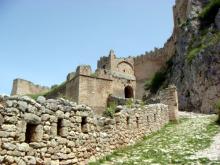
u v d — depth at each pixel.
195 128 21.28
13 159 8.54
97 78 42.47
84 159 12.18
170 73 56.91
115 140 15.41
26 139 9.56
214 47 40.12
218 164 11.43
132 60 72.81
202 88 40.16
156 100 29.36
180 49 52.03
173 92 27.56
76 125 12.13
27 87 64.94
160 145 16.67
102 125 15.05
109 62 66.81
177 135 19.47
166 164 12.16
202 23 51.03
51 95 49.50
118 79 56.19
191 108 42.44
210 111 37.53
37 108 9.93
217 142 15.85
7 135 8.49
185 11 64.81
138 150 15.71
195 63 42.56
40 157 9.66
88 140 12.73
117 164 12.53
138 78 70.75
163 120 24.95
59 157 10.62
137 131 18.70
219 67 38.25
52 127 10.59
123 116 17.00
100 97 41.75
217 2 50.59
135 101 35.19
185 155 13.60
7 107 8.70
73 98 41.25
